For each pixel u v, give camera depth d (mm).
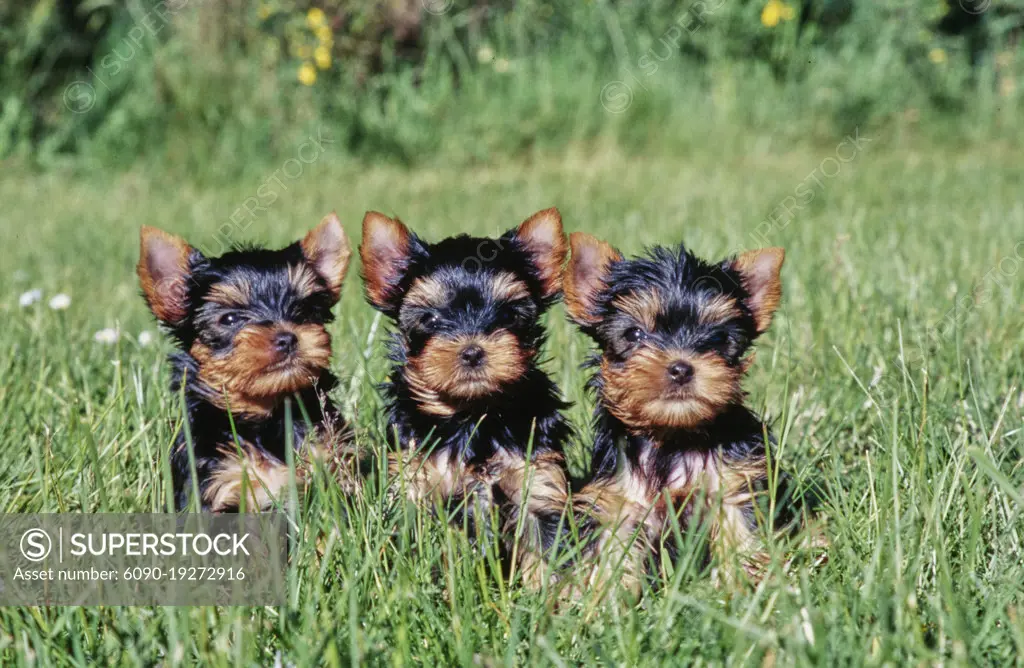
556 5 19266
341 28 17172
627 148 17969
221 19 17312
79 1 17906
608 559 4414
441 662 3590
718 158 17344
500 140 17484
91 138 17047
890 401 5723
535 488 4914
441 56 18422
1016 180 14391
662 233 10227
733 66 19141
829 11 20625
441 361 4895
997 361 6191
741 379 4914
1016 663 3455
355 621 3408
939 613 3521
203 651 3469
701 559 4391
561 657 3607
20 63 17141
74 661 3551
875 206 12422
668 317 4887
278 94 16891
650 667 3480
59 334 6867
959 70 19922
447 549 4215
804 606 3582
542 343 5469
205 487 5000
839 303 7418
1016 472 4617
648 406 4605
